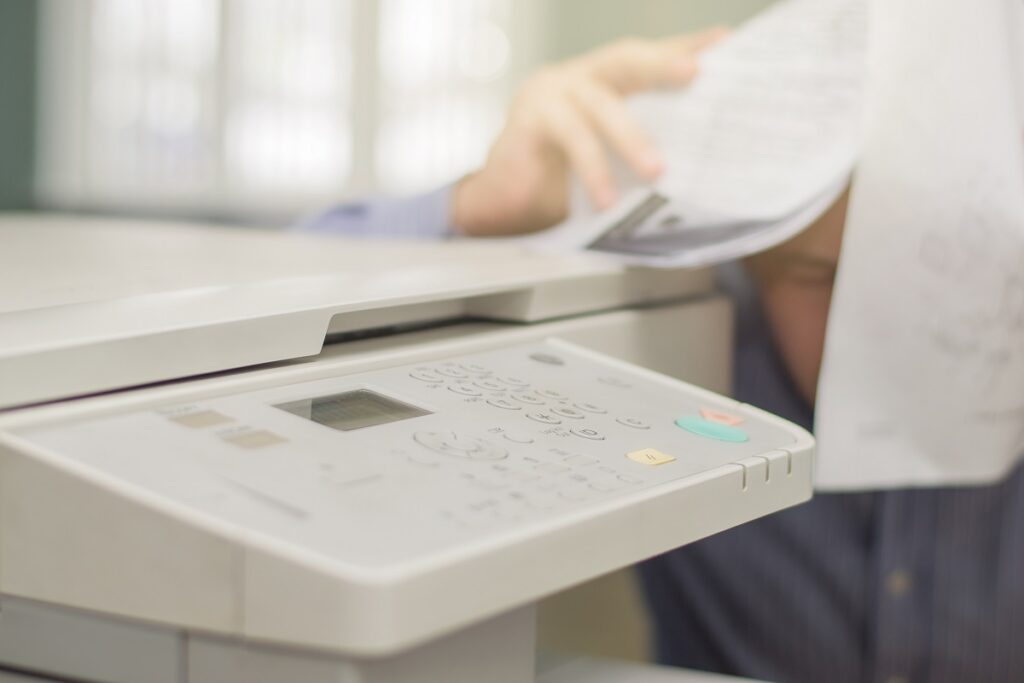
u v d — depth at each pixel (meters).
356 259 0.61
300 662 0.28
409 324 0.50
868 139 0.58
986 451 0.59
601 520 0.31
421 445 0.34
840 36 0.67
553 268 0.57
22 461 0.30
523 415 0.39
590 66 0.79
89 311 0.38
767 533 0.87
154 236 0.73
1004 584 0.79
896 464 0.60
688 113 0.73
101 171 1.50
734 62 0.73
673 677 0.47
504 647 0.36
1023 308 0.56
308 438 0.33
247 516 0.27
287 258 0.60
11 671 0.32
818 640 0.86
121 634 0.30
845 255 0.59
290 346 0.40
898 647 0.81
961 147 0.57
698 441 0.40
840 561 0.85
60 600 0.30
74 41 1.49
